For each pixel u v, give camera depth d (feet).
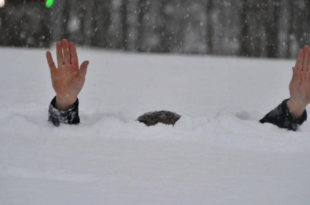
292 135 26.78
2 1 100.01
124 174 17.28
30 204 13.08
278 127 29.09
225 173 18.06
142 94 52.37
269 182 16.74
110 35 186.39
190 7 188.75
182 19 188.96
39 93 49.88
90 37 184.24
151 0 188.34
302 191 15.55
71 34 181.78
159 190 15.20
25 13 101.45
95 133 27.48
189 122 28.32
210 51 189.26
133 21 187.83
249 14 188.34
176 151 22.61
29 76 61.52
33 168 17.51
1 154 20.21
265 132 27.22
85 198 13.89
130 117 37.14
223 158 21.17
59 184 15.39
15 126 28.76
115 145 23.72
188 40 189.67
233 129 27.43
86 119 36.35
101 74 67.82
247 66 86.69
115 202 13.65
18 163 18.33
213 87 59.31
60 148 22.27
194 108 44.42
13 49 95.55
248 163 20.16
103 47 185.68
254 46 188.44
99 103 45.60
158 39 188.96
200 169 18.65
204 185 16.10
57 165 18.22
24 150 21.38
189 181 16.60
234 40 189.16
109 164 18.92
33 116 34.83
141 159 20.24
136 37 188.24
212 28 189.06
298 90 29.45
